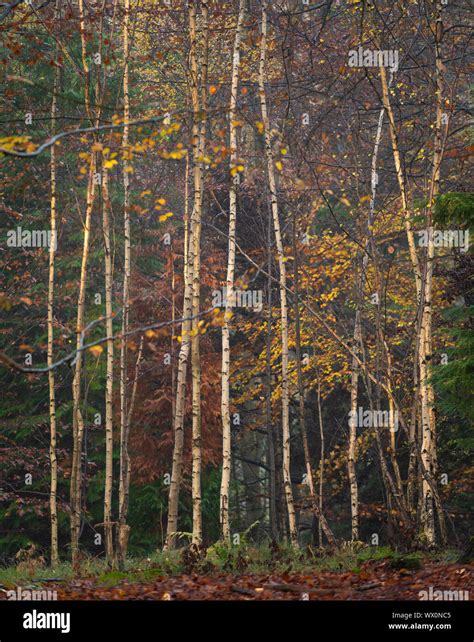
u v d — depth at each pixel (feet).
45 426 128.57
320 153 108.68
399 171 86.43
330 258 119.96
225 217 134.92
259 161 110.42
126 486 81.30
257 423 147.23
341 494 141.79
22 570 76.64
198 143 84.17
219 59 124.67
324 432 140.77
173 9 97.91
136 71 127.03
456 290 80.33
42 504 117.29
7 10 69.26
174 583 62.34
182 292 118.62
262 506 161.38
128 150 56.44
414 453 86.58
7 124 106.52
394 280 115.96
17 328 126.82
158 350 117.80
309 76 116.98
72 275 126.62
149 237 132.36
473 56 114.32
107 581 66.03
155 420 122.31
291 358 142.92
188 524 125.08
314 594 55.26
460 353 72.43
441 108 82.23
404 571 62.64
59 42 83.35
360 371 97.91
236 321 136.05
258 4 108.17
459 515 116.57
